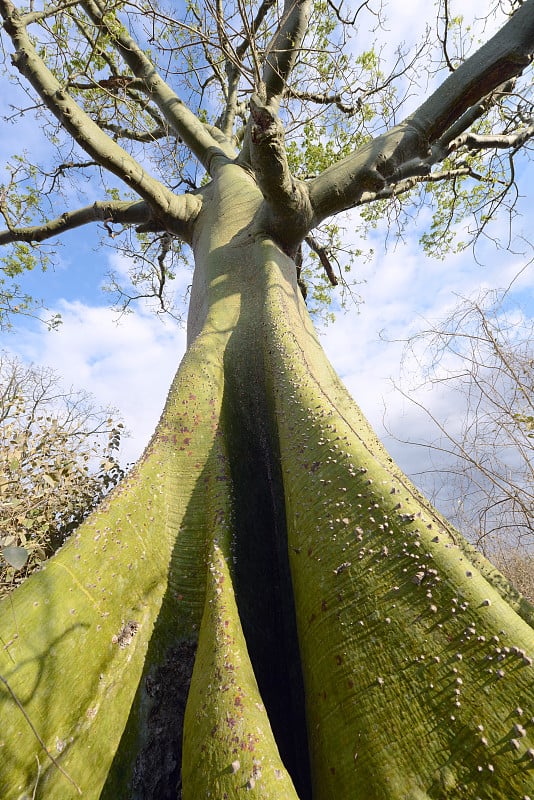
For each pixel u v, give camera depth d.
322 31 7.06
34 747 1.39
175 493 2.38
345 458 1.87
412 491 1.88
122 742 1.56
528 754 1.03
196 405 2.81
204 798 1.13
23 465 3.58
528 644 1.18
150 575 2.01
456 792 1.05
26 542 3.13
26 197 7.00
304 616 1.61
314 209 4.12
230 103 7.92
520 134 5.95
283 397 2.48
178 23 3.30
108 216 5.38
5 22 3.80
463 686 1.18
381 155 3.90
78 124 3.95
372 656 1.34
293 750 1.68
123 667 1.71
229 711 1.27
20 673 1.48
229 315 3.66
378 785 1.14
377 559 1.51
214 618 1.62
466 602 1.30
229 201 4.90
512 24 3.65
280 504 2.66
